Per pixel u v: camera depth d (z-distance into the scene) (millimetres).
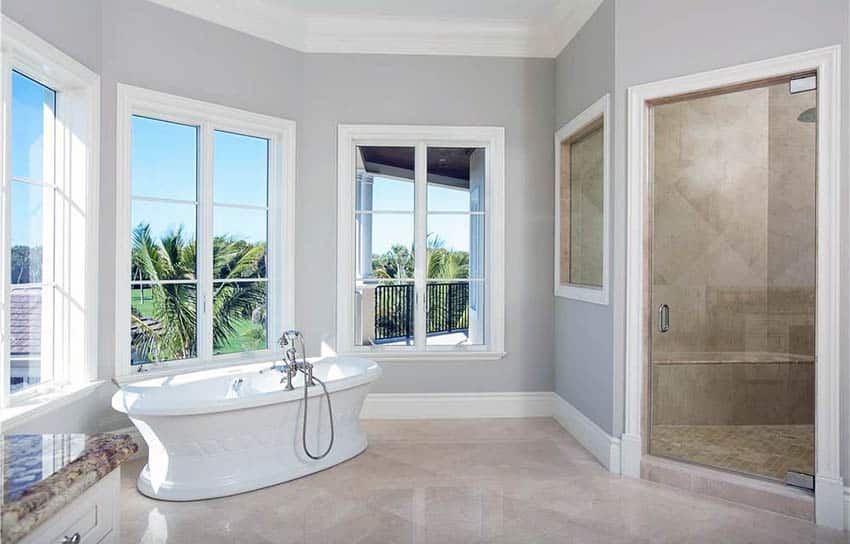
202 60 4023
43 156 3211
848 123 2717
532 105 4746
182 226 4035
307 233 4645
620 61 3439
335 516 2873
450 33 4633
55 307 3301
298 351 4586
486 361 4773
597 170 3953
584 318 4047
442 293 4848
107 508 1197
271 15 4352
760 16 2949
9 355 2848
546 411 4801
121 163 3596
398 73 4680
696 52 3156
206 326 4113
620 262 3475
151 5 3752
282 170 4523
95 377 3416
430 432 4328
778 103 3090
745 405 3182
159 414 2936
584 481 3355
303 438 3297
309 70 4637
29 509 880
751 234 3236
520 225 4770
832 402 2758
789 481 2975
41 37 2930
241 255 4395
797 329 3068
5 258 2799
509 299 4766
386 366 4723
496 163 4727
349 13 4434
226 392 3713
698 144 3354
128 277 3643
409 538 2643
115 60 3572
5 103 2742
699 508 2973
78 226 3346
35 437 1238
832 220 2760
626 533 2693
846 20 2711
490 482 3338
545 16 4473
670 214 3400
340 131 4645
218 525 2766
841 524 2725
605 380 3654
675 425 3393
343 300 4668
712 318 3338
